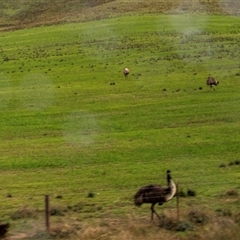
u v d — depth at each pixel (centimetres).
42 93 15212
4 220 5794
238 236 4703
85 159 9275
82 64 19000
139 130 11112
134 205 6212
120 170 8450
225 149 9438
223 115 11862
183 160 8875
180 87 14800
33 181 8081
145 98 13838
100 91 15000
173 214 5547
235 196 6638
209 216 5462
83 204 6512
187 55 19262
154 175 8031
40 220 5734
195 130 10812
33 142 10731
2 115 13162
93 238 4797
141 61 18725
